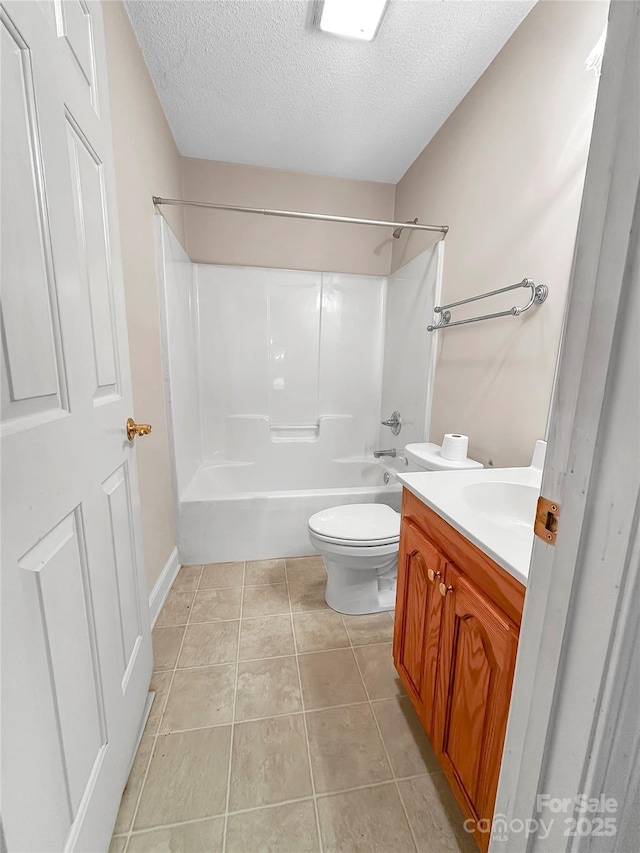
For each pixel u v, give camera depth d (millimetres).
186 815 859
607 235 344
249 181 2281
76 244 679
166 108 1735
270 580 1814
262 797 899
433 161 1897
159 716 1104
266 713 1119
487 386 1454
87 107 752
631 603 361
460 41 1313
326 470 2666
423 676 981
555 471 424
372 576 1572
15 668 468
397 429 2371
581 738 410
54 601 572
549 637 439
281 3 1199
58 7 636
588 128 1000
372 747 1025
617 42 327
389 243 2543
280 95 1627
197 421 2420
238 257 2379
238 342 2482
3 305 474
